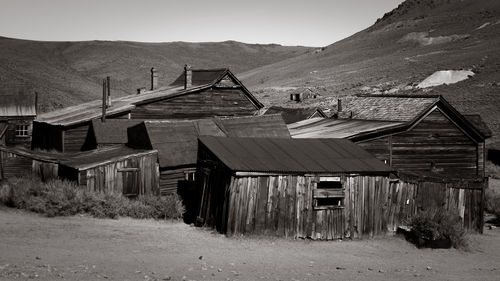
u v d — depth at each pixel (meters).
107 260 18.89
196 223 26.53
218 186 25.20
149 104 47.09
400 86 119.88
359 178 26.20
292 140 28.47
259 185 24.39
